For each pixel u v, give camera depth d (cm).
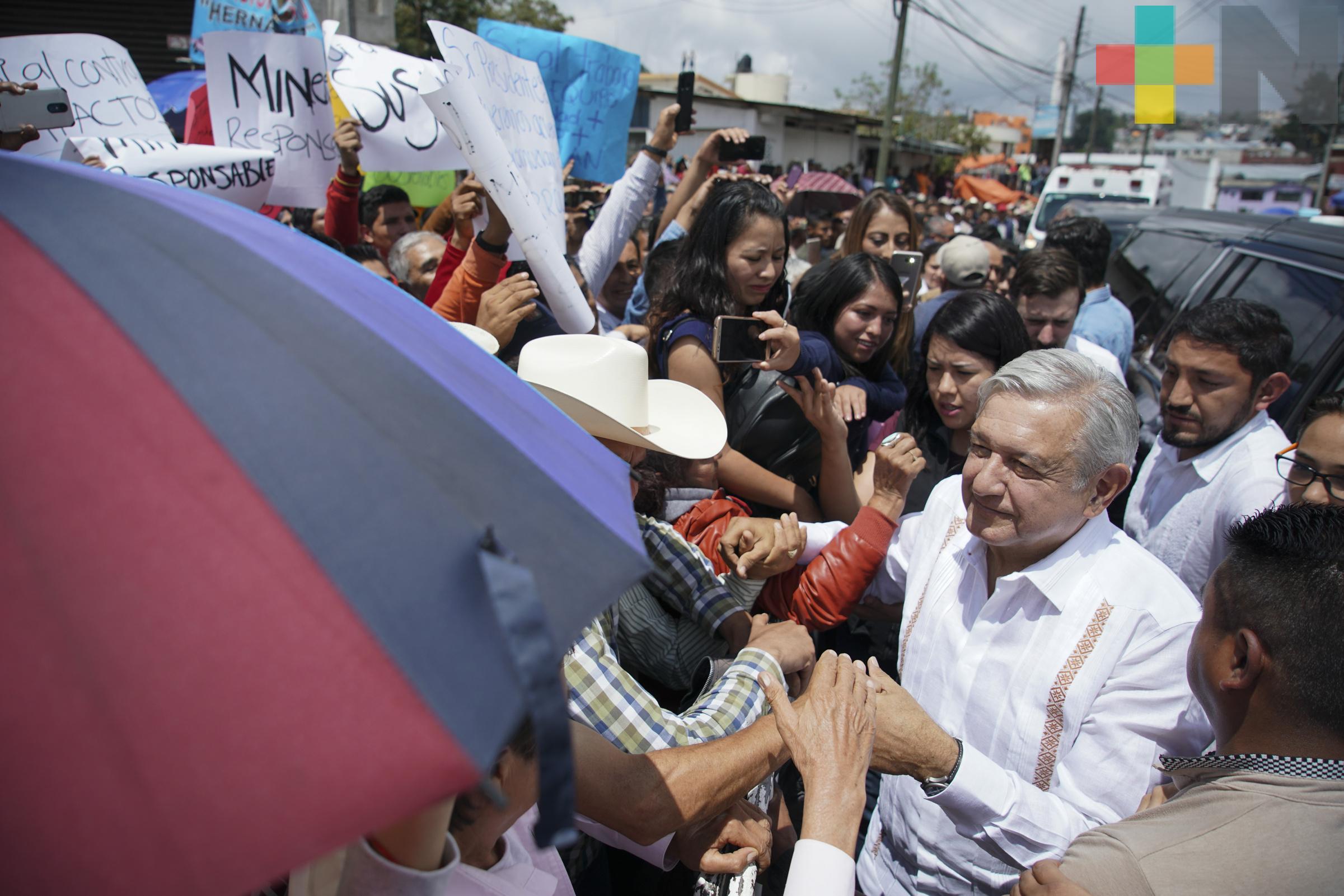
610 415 152
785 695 129
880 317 258
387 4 761
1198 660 121
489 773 46
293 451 51
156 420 50
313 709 45
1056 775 153
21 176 61
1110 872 107
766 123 2394
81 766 44
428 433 58
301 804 44
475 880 97
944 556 177
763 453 235
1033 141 4159
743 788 132
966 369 224
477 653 49
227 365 53
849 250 450
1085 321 426
